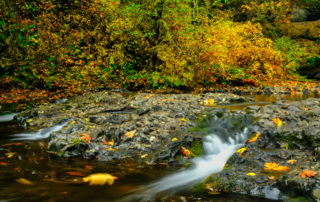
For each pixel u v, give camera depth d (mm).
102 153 2859
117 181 2252
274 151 2723
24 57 7648
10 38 7469
